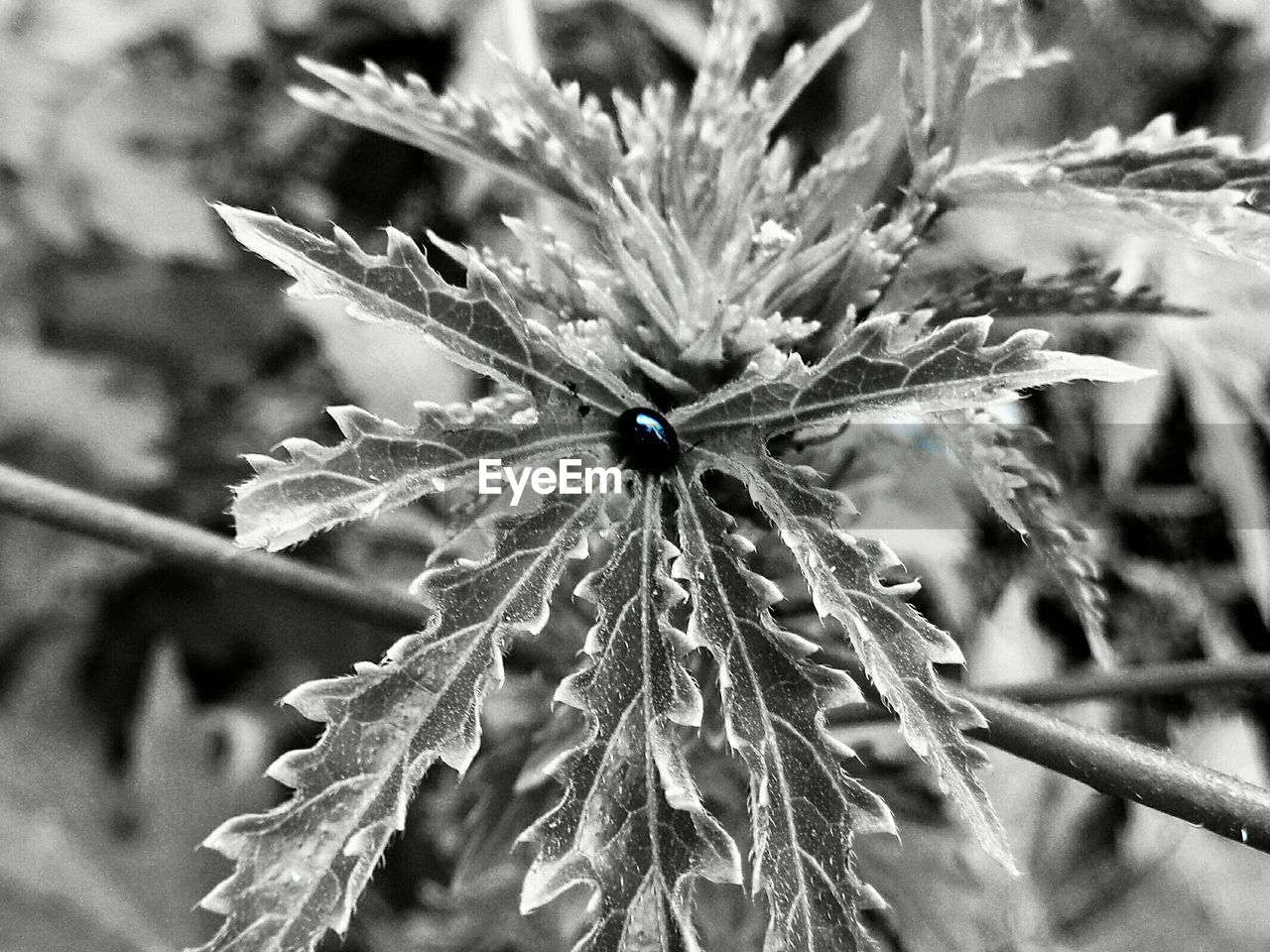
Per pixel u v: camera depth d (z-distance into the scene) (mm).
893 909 164
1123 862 240
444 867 247
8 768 278
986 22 137
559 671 153
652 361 134
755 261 133
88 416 323
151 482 322
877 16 259
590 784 117
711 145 140
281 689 322
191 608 331
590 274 136
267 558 151
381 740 114
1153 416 264
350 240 117
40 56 327
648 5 297
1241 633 292
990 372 117
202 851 245
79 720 317
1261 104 285
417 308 119
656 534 125
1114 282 137
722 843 115
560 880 114
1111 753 124
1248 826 121
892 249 133
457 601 120
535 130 137
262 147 339
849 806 117
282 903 109
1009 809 228
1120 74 278
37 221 324
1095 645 139
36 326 339
